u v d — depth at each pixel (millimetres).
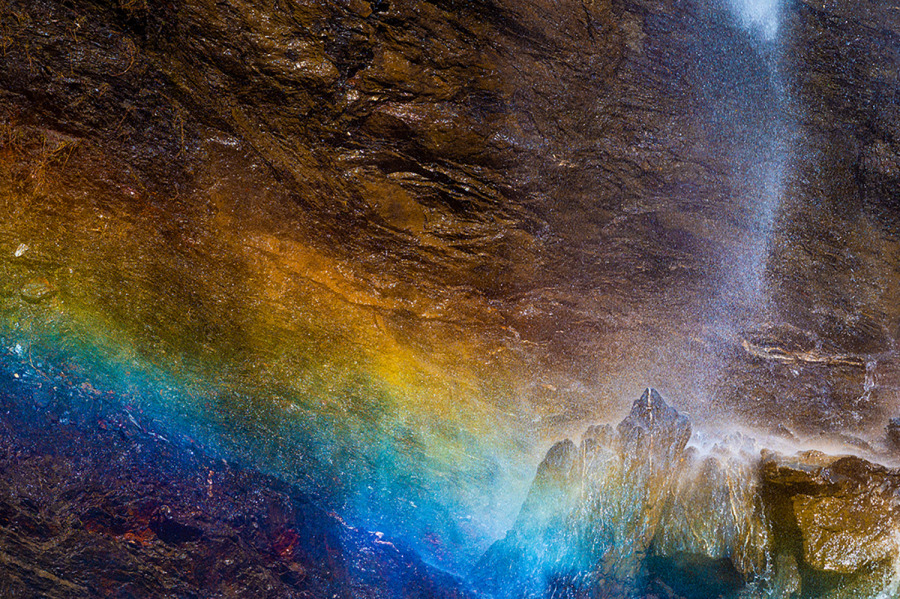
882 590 4270
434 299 6418
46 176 5965
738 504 4387
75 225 5902
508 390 6074
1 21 5973
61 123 6078
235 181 6395
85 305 5586
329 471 5359
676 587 4383
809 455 4453
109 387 5238
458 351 6219
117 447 4949
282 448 5383
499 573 4746
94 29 6195
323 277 6320
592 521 4473
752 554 4320
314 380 5801
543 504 4645
